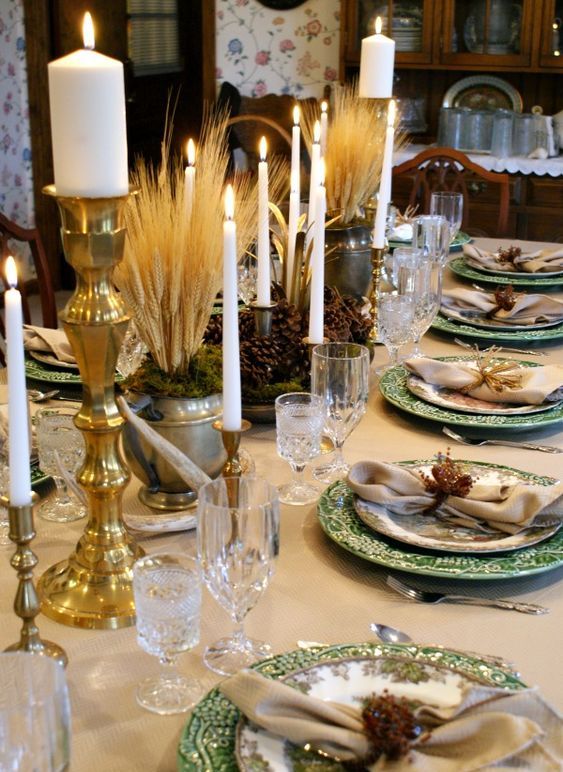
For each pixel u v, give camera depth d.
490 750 0.76
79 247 0.98
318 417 1.28
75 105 0.93
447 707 0.83
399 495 1.25
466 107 4.70
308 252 1.66
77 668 0.97
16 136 4.92
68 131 0.94
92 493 1.06
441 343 2.03
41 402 1.61
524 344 1.99
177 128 5.67
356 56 4.64
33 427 1.42
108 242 0.98
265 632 1.03
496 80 4.66
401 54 4.54
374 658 0.89
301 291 1.67
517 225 4.39
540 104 4.65
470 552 1.12
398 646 0.94
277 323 1.59
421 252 1.96
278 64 5.06
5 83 4.79
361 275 2.05
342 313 1.72
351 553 1.17
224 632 1.03
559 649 1.00
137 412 1.20
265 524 0.92
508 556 1.12
